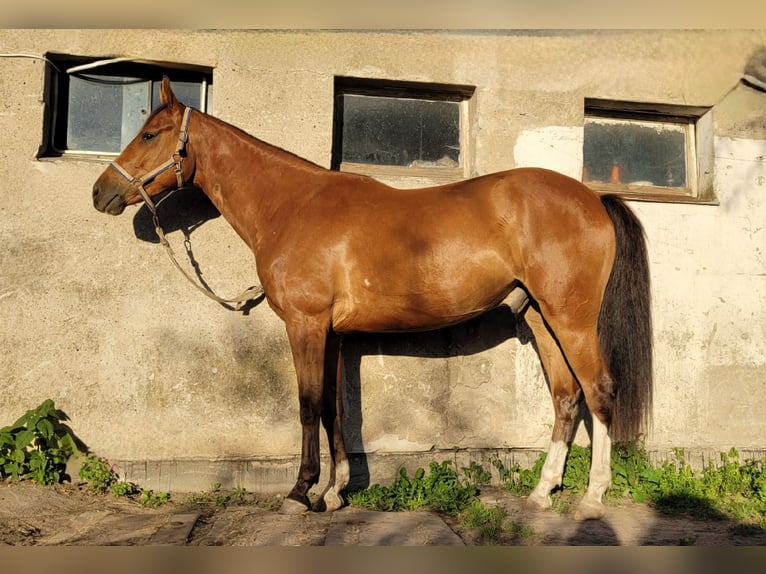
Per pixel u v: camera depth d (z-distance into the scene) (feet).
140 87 13.87
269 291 11.40
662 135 15.29
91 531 10.15
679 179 15.25
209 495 12.44
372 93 14.39
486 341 13.69
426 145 14.53
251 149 12.10
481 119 14.03
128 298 12.98
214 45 13.37
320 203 11.44
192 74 13.97
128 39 13.11
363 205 11.28
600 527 10.57
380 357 13.41
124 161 11.93
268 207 11.81
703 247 14.42
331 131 13.64
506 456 13.58
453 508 11.55
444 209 10.96
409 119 14.53
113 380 12.84
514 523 10.53
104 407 12.78
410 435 13.38
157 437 12.85
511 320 13.76
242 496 12.48
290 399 13.19
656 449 14.02
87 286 12.88
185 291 13.12
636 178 15.24
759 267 14.60
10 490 11.44
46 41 12.90
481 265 10.78
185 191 13.30
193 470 12.82
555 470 11.64
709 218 14.49
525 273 10.84
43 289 12.75
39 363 12.67
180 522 10.55
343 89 14.29
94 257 12.94
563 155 14.20
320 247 11.05
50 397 12.67
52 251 12.82
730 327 14.40
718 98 14.76
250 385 13.12
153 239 13.14
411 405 13.43
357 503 11.96
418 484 12.58
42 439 12.50
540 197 10.77
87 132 13.69
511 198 10.81
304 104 13.57
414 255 10.82
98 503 11.71
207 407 12.99
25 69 12.85
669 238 14.32
